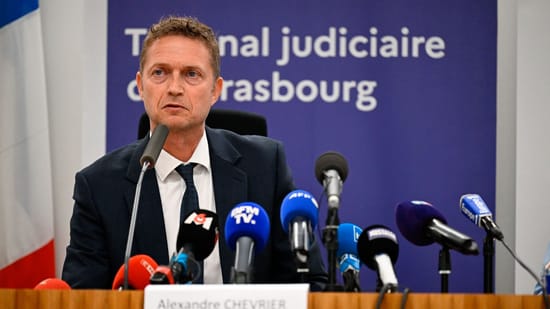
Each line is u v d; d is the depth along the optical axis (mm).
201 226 4070
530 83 8219
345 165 4027
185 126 5109
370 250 3920
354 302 3436
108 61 8297
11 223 7930
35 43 8062
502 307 3432
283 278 5238
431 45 8258
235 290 3406
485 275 4180
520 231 8109
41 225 7969
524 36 8234
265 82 8250
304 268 3779
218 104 8227
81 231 5168
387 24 8273
